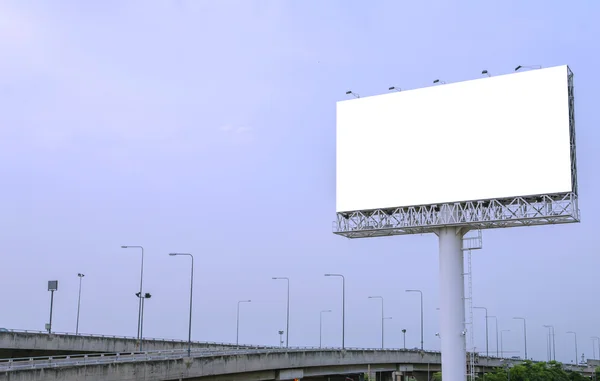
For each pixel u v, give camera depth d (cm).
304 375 9675
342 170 8538
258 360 8606
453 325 7856
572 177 7462
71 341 9775
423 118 8188
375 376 12800
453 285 7925
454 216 7900
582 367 17750
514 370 11025
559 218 7494
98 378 6281
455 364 7781
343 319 11575
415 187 8125
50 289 10550
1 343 8762
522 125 7631
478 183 7788
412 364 12500
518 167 7594
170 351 9031
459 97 8012
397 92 8369
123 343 10712
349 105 8600
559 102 7481
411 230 8288
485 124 7831
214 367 7806
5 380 5422
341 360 10294
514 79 7744
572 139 7644
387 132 8356
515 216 7588
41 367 5731
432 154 8081
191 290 8262
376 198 8312
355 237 8806
